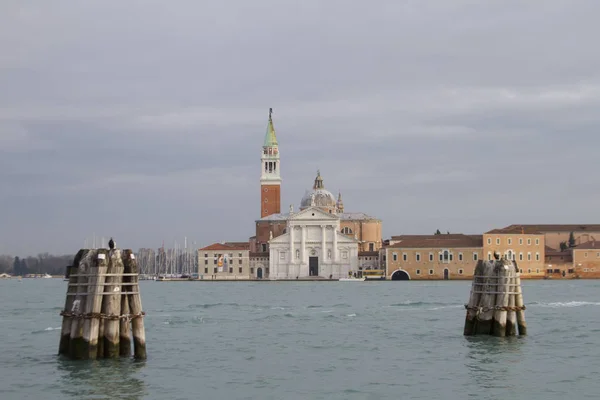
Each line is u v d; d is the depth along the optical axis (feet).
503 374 244.83
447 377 241.35
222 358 276.21
